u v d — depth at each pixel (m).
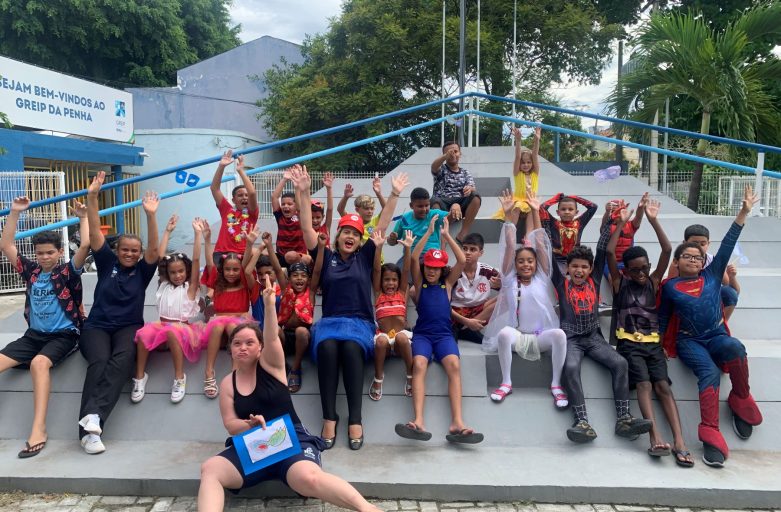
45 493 3.26
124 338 3.93
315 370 4.06
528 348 4.00
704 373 3.72
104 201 13.34
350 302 4.05
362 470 3.36
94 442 3.57
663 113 11.78
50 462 3.46
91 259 9.68
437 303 4.12
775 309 4.86
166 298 4.14
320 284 4.20
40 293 3.99
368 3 15.79
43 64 18.55
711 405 3.63
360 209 5.38
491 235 5.79
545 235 4.34
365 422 3.83
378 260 4.36
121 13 19.11
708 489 3.15
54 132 11.81
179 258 4.20
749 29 8.22
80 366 4.05
